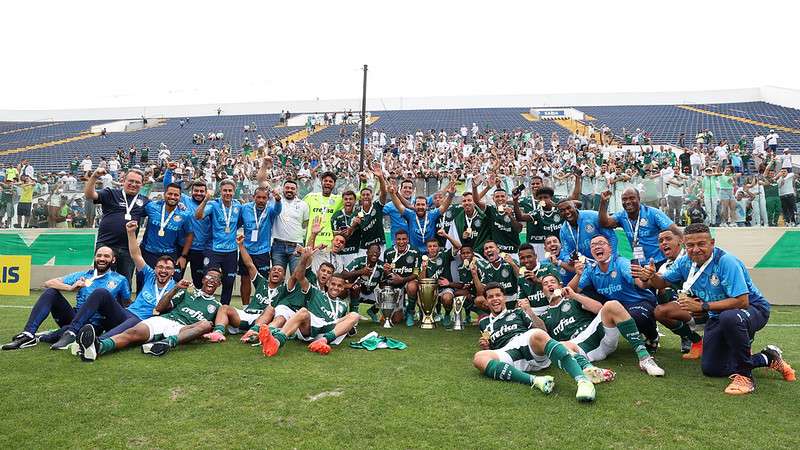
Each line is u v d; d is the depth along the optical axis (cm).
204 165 2636
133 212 797
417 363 552
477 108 5153
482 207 882
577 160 2345
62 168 3119
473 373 512
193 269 846
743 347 469
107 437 353
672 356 602
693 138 3478
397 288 817
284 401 422
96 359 543
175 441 347
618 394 449
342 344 650
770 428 376
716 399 439
